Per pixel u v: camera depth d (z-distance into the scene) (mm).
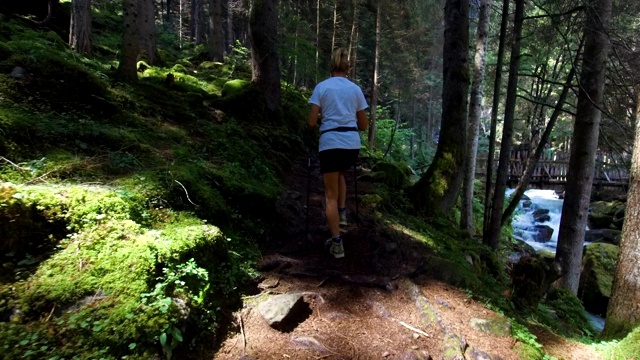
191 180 3785
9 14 9820
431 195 7191
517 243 14703
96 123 4402
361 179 7977
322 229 4551
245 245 3672
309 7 21156
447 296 3533
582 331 5219
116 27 16453
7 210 2314
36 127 3578
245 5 21406
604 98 8055
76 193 2787
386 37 18516
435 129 35781
